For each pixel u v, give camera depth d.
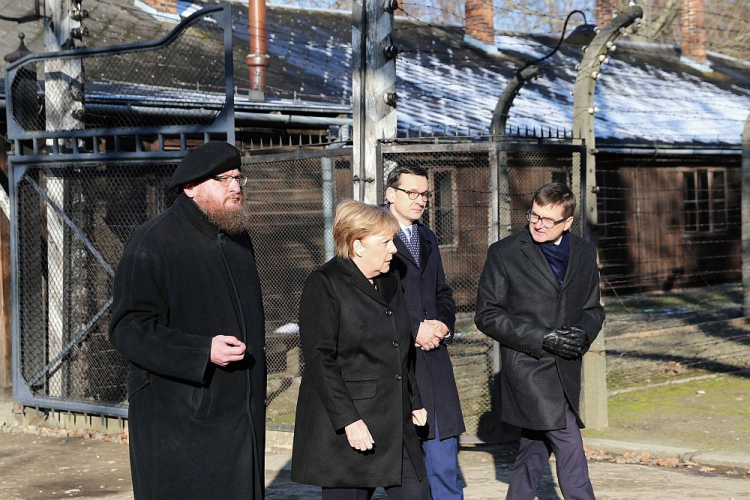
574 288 4.57
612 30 7.35
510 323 4.50
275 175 9.17
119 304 3.50
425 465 4.21
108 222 8.04
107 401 7.84
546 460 4.68
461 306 11.66
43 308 8.08
